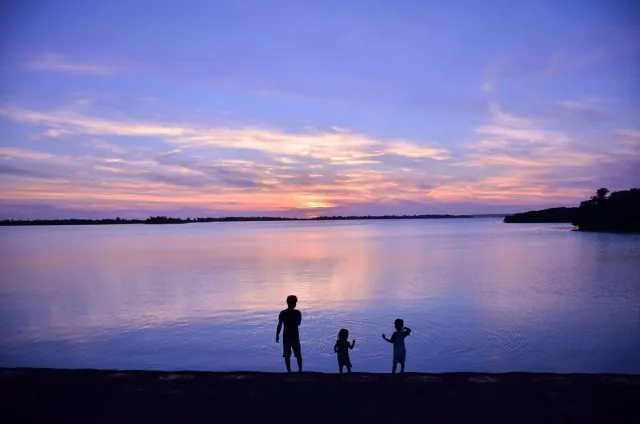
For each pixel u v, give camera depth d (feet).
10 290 96.99
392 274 118.11
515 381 25.61
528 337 52.54
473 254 176.35
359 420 21.75
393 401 23.62
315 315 67.05
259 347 50.19
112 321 65.05
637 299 77.36
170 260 167.43
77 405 23.58
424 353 46.88
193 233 533.96
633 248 189.47
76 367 44.29
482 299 79.30
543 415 21.75
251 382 26.35
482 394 24.11
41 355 48.44
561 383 25.12
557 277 107.14
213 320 64.64
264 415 22.40
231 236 419.13
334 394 24.61
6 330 59.82
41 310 74.02
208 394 24.79
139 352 49.03
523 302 75.77
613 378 25.59
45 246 266.77
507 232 381.81
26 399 24.31
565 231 359.66
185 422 21.79
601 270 119.55
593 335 53.16
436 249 206.90
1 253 209.77
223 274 122.01
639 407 22.30
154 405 23.56
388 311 69.67
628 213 323.78
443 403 23.24
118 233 565.53
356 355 46.68
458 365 42.86
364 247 230.07
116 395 24.73
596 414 21.72
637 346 48.47
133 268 141.08
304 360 45.29
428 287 94.84
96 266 148.25
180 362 45.37
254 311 70.74
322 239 332.80
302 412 22.66
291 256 179.73
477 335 53.78
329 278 111.14
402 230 547.08
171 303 79.20
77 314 70.33
